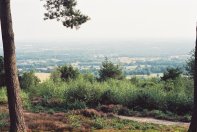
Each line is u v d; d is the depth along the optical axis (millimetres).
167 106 29031
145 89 32344
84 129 20828
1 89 35500
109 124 22531
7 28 16078
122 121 23547
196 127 16031
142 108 29469
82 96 32094
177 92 31094
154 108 29422
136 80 41375
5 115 24438
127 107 30188
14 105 16484
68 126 21188
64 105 30562
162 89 32219
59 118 23469
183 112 27984
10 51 16219
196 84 15961
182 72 36781
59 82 39531
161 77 37594
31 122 21719
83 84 34156
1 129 20609
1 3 16016
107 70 42531
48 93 35562
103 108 28562
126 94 31453
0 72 37188
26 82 40000
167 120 25719
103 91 32125
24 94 33906
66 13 19734
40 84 39594
